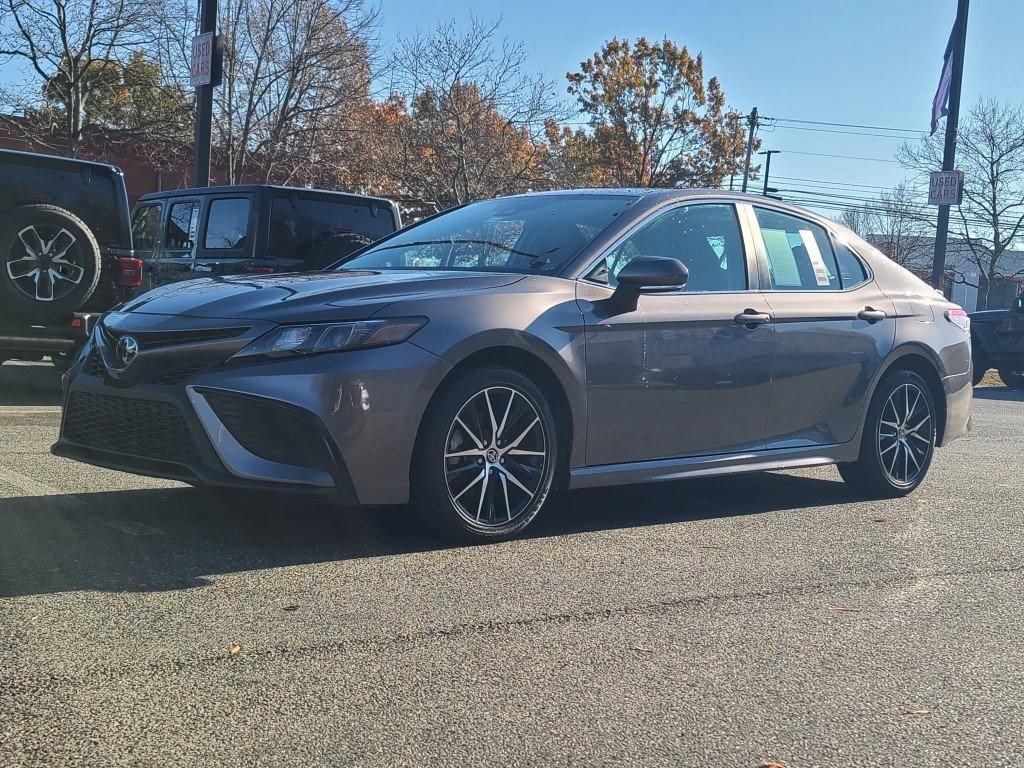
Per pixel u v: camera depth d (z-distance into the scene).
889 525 5.56
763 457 5.59
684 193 5.58
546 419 4.74
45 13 22.00
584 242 5.13
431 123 23.84
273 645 3.30
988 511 6.04
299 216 10.57
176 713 2.78
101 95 24.42
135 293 9.54
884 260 6.51
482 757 2.63
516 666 3.25
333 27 22.92
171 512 4.94
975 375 16.92
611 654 3.40
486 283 4.73
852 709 3.06
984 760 2.76
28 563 4.03
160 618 3.49
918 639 3.71
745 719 2.95
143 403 4.34
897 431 6.33
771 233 5.88
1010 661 3.52
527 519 4.77
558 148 26.28
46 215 8.71
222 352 4.18
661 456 5.20
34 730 2.64
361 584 3.98
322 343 4.20
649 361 5.04
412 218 24.55
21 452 6.35
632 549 4.76
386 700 2.94
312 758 2.57
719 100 45.47
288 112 22.81
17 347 8.80
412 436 4.35
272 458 4.16
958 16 19.25
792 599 4.11
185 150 24.67
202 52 13.66
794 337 5.66
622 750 2.71
